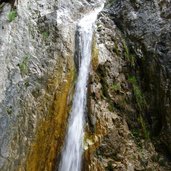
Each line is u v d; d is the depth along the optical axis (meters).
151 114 7.54
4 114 8.66
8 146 8.25
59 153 7.94
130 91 7.95
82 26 9.48
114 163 7.31
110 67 8.23
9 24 9.88
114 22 9.01
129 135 7.59
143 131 7.56
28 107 8.50
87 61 8.59
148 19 8.19
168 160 7.15
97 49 8.42
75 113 8.21
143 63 7.91
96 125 7.64
